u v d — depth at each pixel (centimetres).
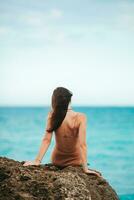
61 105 651
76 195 552
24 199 539
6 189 555
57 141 668
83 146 650
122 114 7806
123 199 1491
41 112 9225
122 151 3130
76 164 668
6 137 3856
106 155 2947
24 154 2903
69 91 661
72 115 661
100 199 598
